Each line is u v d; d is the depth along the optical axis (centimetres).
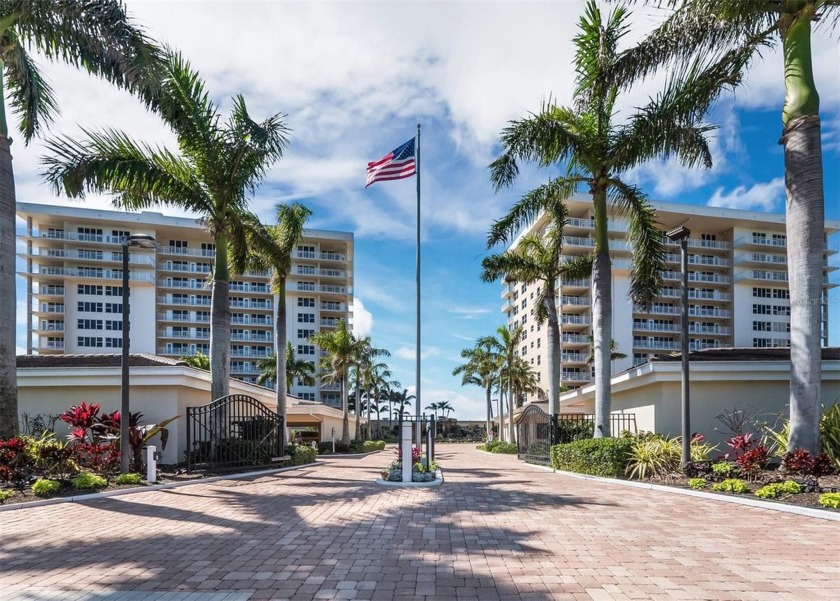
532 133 1566
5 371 1186
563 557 634
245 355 7600
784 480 1067
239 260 1856
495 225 1862
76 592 520
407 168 1744
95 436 1386
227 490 1210
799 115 1162
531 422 2222
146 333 6975
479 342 5447
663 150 1469
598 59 1449
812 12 1158
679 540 716
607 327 1623
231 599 500
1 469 1080
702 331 6812
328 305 8156
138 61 1216
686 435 1288
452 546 686
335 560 624
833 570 583
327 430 4350
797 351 1128
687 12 1231
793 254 1153
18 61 1286
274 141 1683
